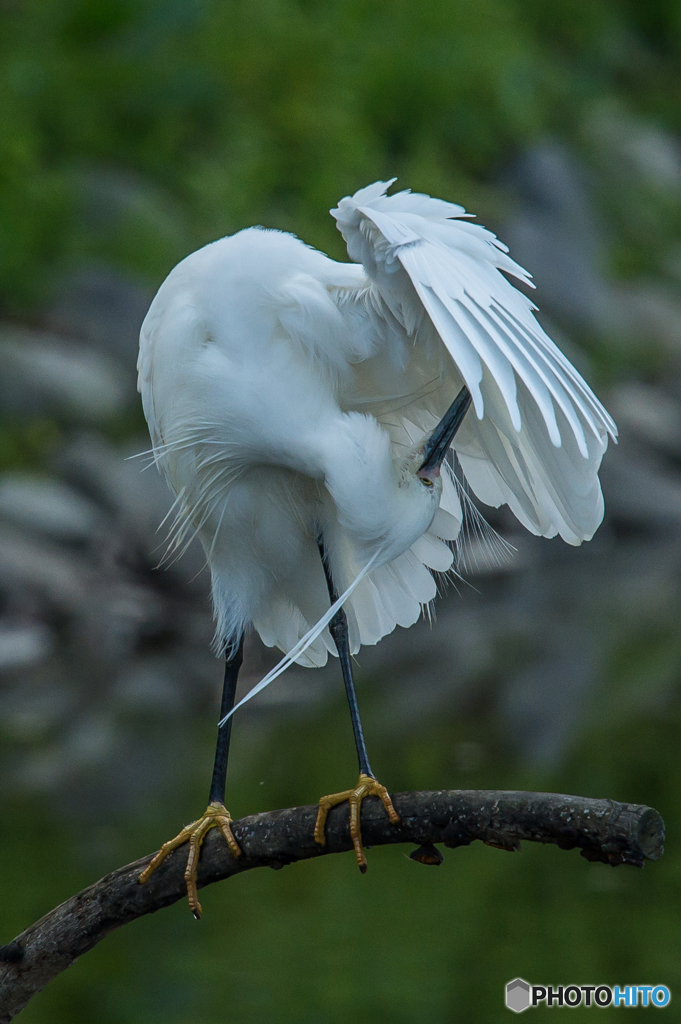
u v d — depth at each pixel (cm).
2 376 1845
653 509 2262
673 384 2633
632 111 3656
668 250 3169
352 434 526
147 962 812
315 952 821
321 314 530
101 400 1889
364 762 540
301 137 2628
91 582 1606
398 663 1520
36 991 498
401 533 533
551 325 2623
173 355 548
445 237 503
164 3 2720
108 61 2602
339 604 532
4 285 2058
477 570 1917
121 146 2486
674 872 945
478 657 1532
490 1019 728
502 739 1205
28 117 2383
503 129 3011
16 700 1355
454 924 862
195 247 2292
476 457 597
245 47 2698
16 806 1024
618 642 1580
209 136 2570
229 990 768
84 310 2047
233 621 608
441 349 529
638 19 4025
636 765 1119
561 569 2041
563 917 872
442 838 428
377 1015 736
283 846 466
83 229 2180
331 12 3017
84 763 1135
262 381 532
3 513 1631
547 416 445
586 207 3044
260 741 1212
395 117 2911
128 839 952
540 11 3691
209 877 483
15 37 2653
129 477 1730
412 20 3070
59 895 846
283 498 574
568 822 392
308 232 2498
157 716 1296
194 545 1653
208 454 559
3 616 1524
